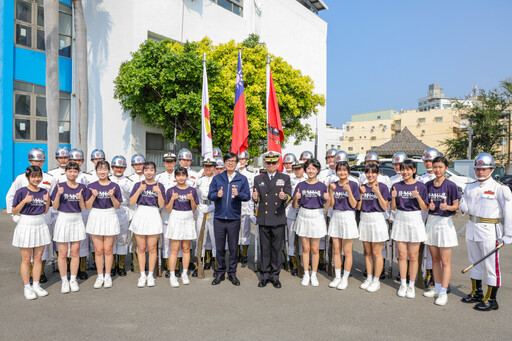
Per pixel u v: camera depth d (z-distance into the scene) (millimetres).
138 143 13492
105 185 5578
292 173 7477
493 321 4410
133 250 6418
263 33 20328
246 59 14867
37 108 13664
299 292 5453
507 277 6266
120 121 13398
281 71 15562
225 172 5953
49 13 11312
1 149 12516
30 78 13383
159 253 6211
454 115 55125
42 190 5203
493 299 4820
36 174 5043
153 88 11867
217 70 12344
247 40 16141
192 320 4324
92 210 5551
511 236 4691
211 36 16375
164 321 4289
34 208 5090
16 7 12984
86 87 12000
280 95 14734
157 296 5184
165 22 14195
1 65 12477
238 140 8312
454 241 5047
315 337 3908
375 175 5547
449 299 5223
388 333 4031
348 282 6016
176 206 5727
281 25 22047
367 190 5668
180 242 6180
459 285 5863
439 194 5172
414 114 59125
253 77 14102
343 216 5676
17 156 13016
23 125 13242
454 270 6715
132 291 5402
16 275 6082
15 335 3881
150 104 12164
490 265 4805
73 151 6582
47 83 11453
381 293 5469
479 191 4996
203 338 3852
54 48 11461
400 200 5410
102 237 5559
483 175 4973
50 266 6746
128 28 13234
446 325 4273
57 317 4383
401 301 5113
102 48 13766
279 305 4875
